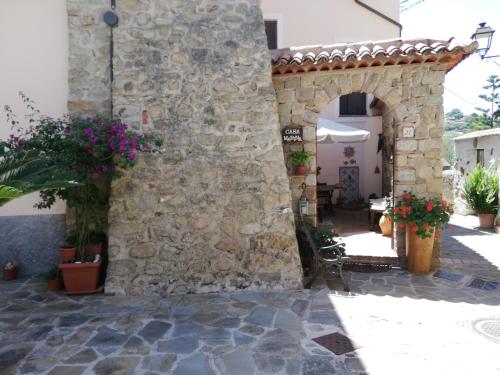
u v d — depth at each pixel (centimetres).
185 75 547
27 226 617
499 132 1130
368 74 616
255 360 359
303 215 623
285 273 546
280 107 635
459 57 587
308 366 348
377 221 898
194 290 536
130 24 550
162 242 541
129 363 356
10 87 604
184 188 545
